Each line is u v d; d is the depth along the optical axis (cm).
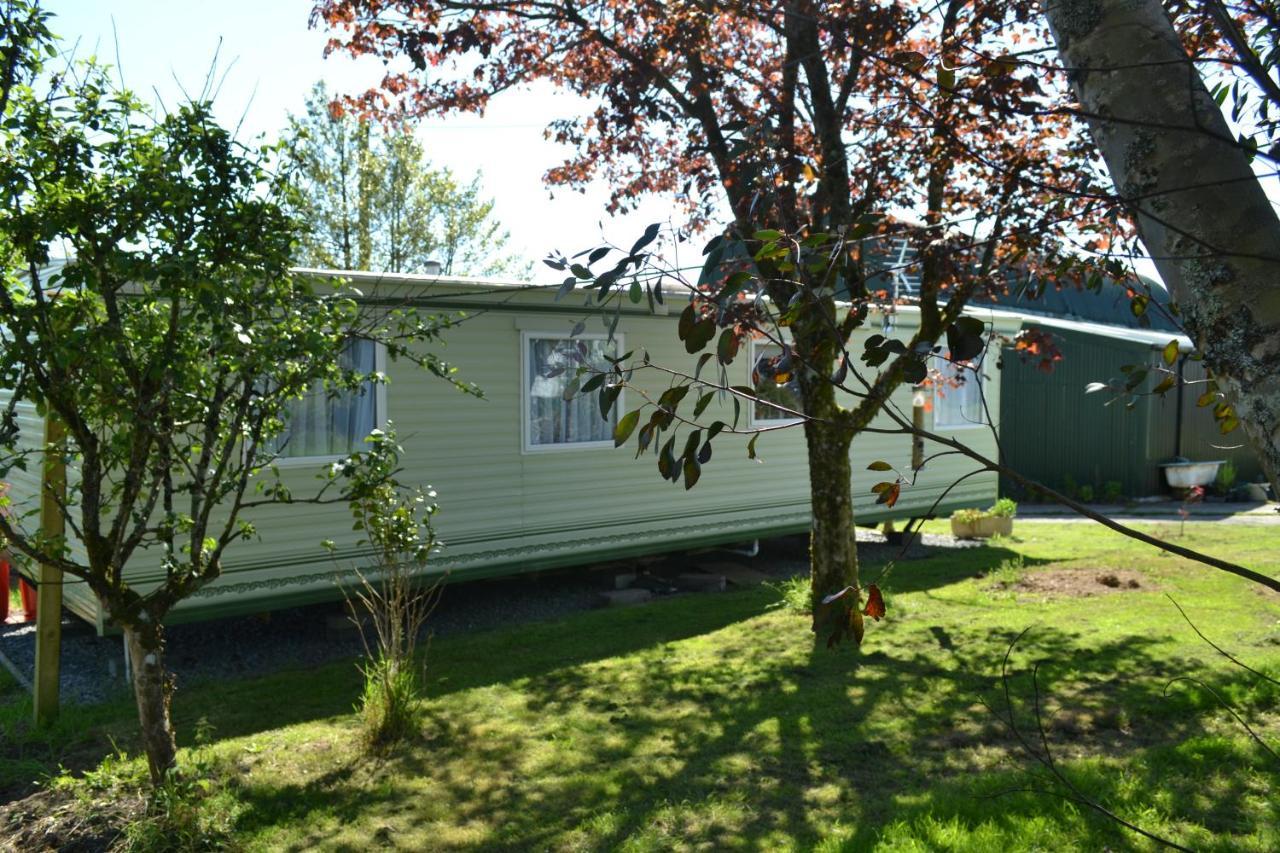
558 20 755
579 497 905
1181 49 160
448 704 602
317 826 436
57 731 559
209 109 395
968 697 579
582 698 611
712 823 425
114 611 426
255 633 800
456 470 823
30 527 730
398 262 2106
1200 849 366
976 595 877
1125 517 1537
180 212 386
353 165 2016
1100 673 612
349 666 700
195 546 436
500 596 930
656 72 714
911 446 1190
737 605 874
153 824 409
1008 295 659
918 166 576
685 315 161
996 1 421
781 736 529
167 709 450
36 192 380
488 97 826
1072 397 1775
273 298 413
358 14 727
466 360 823
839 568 755
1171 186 153
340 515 759
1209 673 596
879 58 248
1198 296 148
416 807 454
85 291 397
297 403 733
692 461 155
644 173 851
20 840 418
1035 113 186
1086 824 392
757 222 229
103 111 388
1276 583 126
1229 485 1742
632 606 877
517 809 448
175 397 415
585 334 894
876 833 395
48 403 405
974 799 414
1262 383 139
